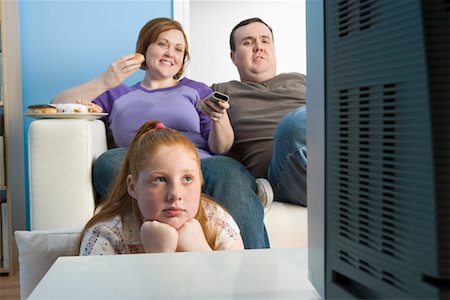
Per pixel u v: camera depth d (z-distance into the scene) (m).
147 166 1.28
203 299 0.44
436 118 0.28
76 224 1.85
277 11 2.95
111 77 2.33
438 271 0.28
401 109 0.31
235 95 2.32
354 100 0.37
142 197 1.28
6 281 2.42
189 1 2.88
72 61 2.90
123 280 0.49
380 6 0.33
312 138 0.46
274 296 0.45
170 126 2.32
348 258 0.39
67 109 2.03
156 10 2.93
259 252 0.61
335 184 0.41
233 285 0.48
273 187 1.95
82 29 2.89
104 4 2.90
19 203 2.76
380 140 0.33
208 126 2.36
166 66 2.41
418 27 0.28
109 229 1.27
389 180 0.32
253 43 2.47
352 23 0.37
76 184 1.86
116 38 2.92
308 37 0.46
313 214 0.46
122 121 2.32
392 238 0.32
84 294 0.45
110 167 1.85
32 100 2.87
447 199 0.28
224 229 1.40
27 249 1.16
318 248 0.45
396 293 0.32
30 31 2.86
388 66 0.32
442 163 0.28
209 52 2.90
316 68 0.44
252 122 2.23
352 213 0.38
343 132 0.39
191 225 1.29
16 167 2.75
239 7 2.91
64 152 1.86
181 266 0.54
